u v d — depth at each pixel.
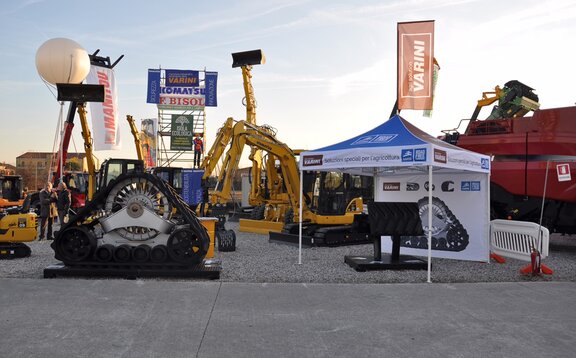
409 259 9.82
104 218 8.43
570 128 11.74
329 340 5.01
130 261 8.32
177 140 31.44
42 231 14.04
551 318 5.91
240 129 14.68
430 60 10.51
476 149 13.13
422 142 8.43
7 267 9.33
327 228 13.27
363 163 8.91
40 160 103.50
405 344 4.91
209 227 10.60
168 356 4.47
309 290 7.36
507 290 7.48
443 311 6.20
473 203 10.50
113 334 5.09
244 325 5.50
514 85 15.27
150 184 8.62
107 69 20.75
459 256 10.62
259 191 19.52
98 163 20.86
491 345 4.89
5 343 4.77
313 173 14.44
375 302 6.64
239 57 20.22
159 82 30.95
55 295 6.81
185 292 7.11
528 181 12.13
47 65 12.55
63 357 4.40
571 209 11.88
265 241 14.37
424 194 11.19
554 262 10.62
